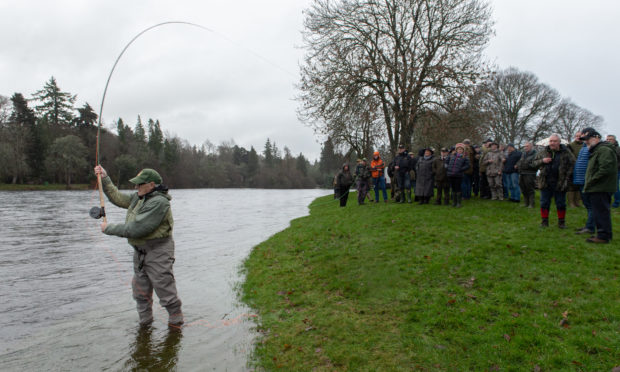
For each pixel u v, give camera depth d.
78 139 60.00
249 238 10.76
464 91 17.44
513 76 37.44
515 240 6.59
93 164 63.09
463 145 10.27
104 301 5.30
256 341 3.96
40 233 12.21
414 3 18.72
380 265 6.18
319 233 9.49
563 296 4.41
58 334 4.16
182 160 90.56
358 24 19.27
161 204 4.16
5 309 4.96
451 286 5.01
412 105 18.02
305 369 3.36
